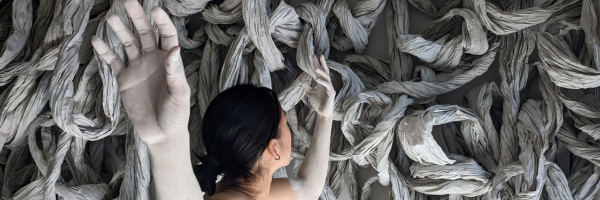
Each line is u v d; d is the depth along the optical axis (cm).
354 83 127
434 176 123
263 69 127
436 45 126
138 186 121
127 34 54
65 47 118
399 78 132
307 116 134
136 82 53
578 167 128
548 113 122
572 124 129
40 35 131
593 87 116
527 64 126
